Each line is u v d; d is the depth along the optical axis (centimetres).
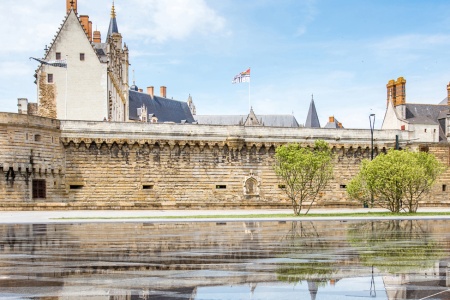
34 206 5697
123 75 9944
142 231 3053
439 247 2164
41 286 1338
